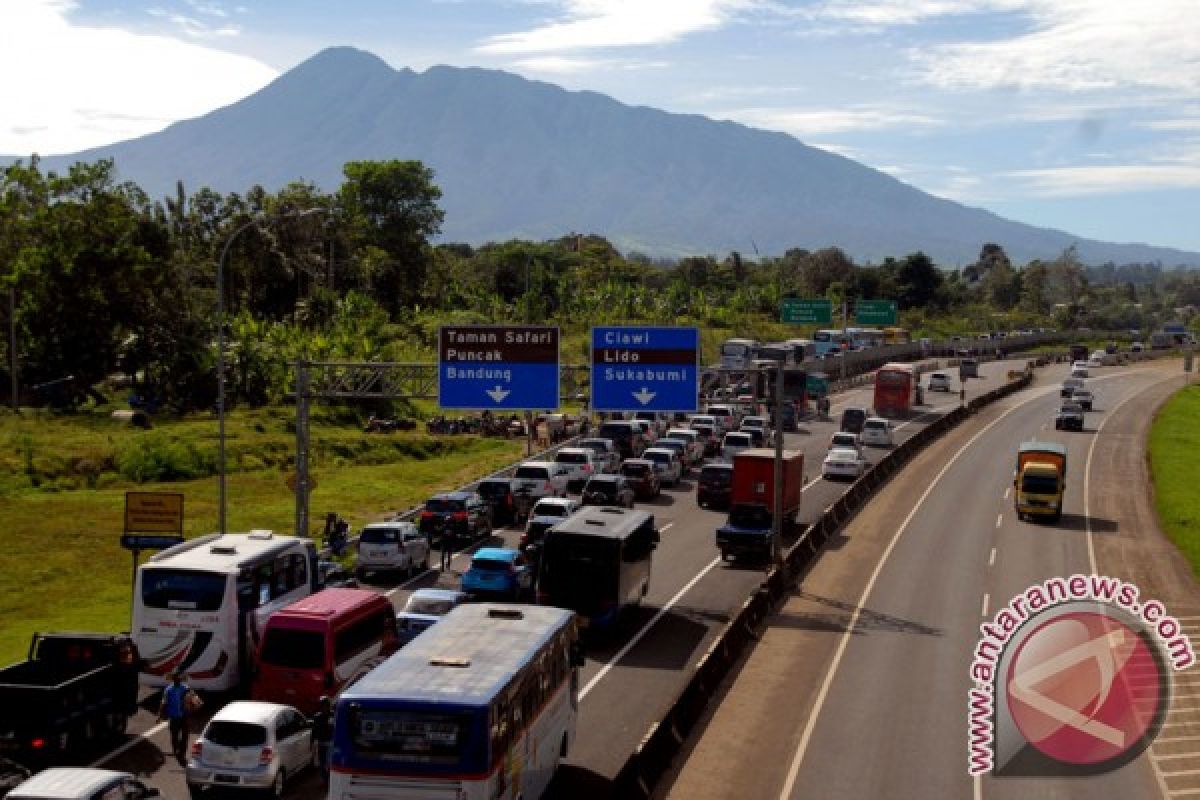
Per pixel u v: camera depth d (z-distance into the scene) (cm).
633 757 2642
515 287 19562
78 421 9250
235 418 9688
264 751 2602
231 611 3400
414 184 18550
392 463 9062
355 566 5238
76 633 3048
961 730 3275
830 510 6444
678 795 2755
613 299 17725
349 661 3188
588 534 4128
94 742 2939
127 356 10381
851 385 15225
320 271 15250
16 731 2730
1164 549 6197
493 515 6462
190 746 2992
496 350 5238
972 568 5588
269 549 3662
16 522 6281
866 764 2984
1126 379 17375
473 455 9375
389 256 17725
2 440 8112
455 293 17175
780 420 5169
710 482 7094
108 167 11550
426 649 2461
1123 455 9812
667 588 5038
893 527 6606
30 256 10288
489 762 2122
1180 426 11925
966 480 8325
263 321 11994
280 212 14425
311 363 5256
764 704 3475
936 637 4319
